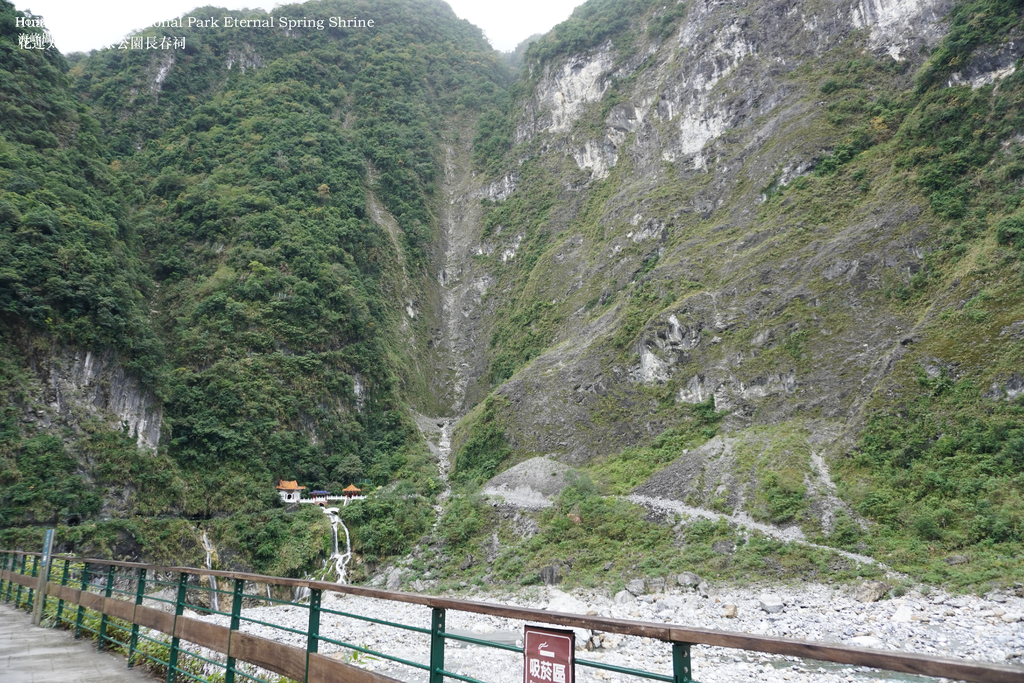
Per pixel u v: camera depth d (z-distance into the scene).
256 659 7.84
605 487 57.56
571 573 47.00
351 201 117.50
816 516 43.81
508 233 125.38
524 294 107.75
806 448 51.66
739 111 94.06
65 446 54.56
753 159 86.44
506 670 22.52
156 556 53.72
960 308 53.06
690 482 52.81
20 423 52.72
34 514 48.91
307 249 95.25
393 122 149.12
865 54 86.69
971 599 31.36
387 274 114.25
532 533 54.47
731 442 56.72
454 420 101.19
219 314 80.69
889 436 48.25
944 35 80.38
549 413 73.00
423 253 127.56
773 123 87.75
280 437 73.00
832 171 76.00
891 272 60.66
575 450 67.00
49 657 11.70
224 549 58.22
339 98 147.25
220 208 96.56
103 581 48.50
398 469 78.88
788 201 76.44
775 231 73.69
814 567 39.09
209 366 75.56
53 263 60.28
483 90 172.75
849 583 36.53
